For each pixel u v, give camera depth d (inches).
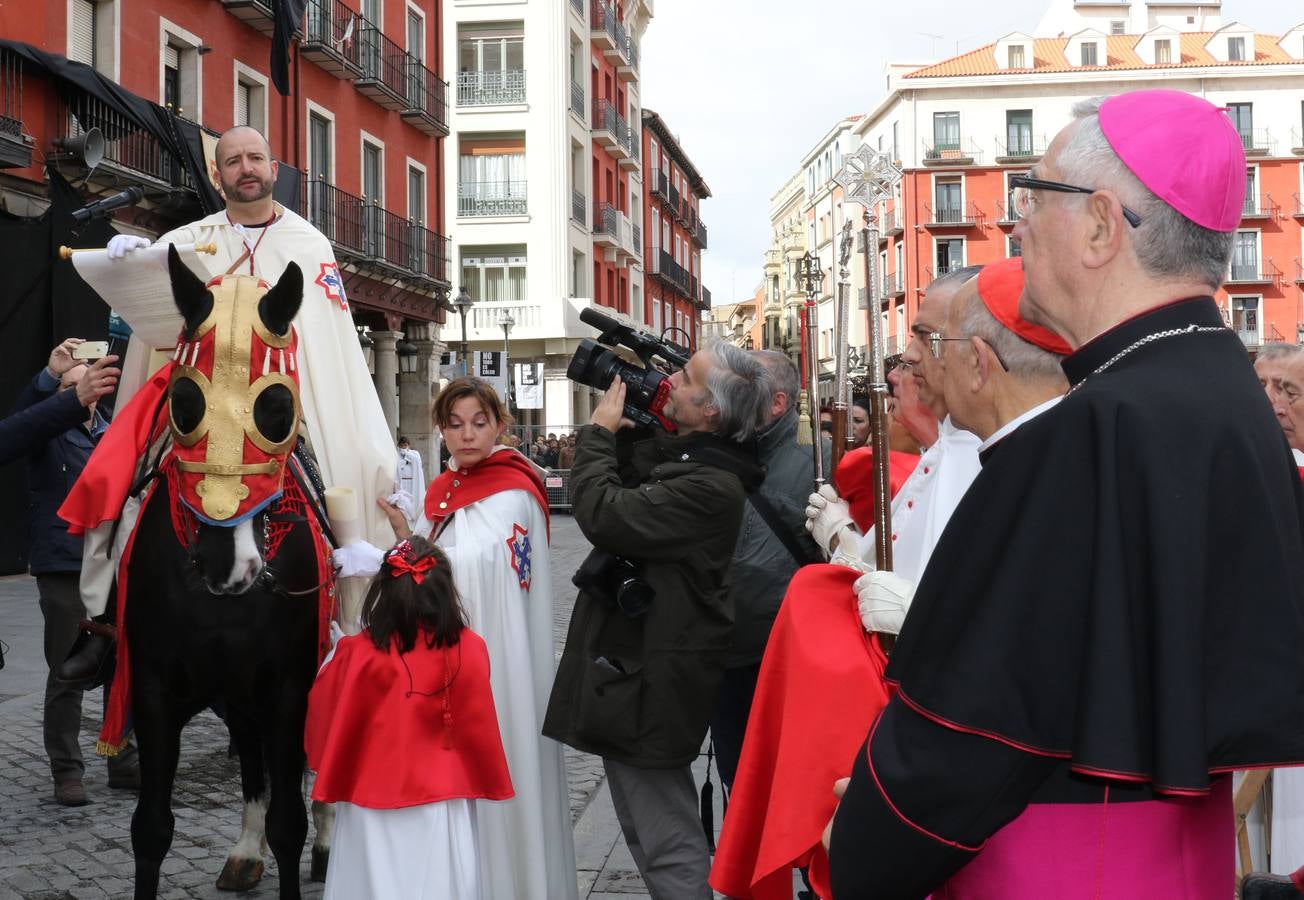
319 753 149.8
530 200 1584.6
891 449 158.7
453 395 170.6
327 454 186.1
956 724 60.8
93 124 673.0
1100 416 61.2
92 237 603.2
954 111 2187.5
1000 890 67.2
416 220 1185.4
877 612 90.7
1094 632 59.1
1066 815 66.5
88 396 169.3
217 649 152.8
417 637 147.5
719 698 164.9
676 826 140.6
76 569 235.3
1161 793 57.4
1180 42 2276.1
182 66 805.2
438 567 149.6
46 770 260.5
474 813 151.2
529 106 1579.7
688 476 138.4
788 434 161.0
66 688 234.4
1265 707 59.0
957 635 62.9
